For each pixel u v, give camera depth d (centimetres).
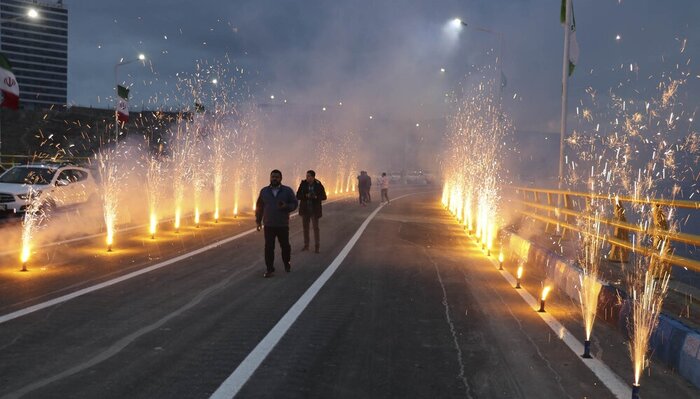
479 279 1112
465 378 541
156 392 480
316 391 495
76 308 772
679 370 577
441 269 1217
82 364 548
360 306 838
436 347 640
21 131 5959
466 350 632
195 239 1583
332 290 952
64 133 6103
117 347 606
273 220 1071
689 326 606
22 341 618
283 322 729
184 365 552
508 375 553
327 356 595
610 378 553
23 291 868
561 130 1820
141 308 786
